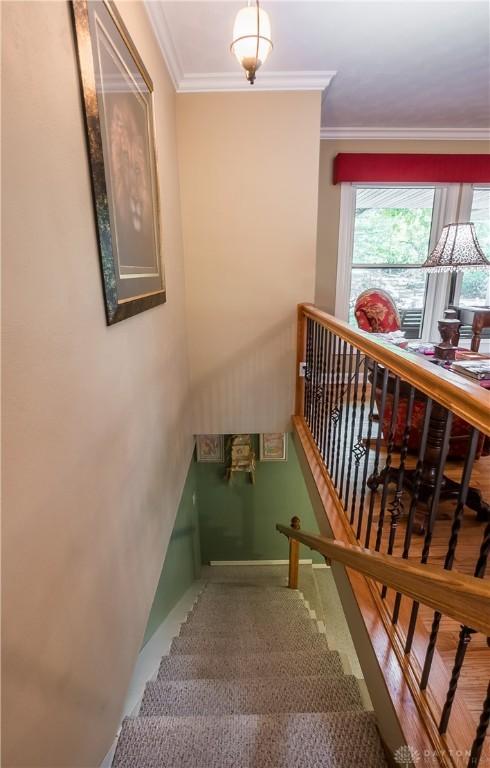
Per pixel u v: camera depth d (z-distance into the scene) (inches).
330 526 72.9
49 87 33.2
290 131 105.9
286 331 121.3
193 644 94.2
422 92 112.7
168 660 84.4
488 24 80.5
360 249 157.3
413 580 32.9
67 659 35.7
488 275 159.2
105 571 45.8
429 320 163.8
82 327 39.9
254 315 119.9
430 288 160.6
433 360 83.9
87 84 40.5
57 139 34.7
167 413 87.9
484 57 93.5
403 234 156.2
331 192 149.3
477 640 50.4
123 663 52.1
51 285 33.4
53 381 33.5
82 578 39.2
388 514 77.5
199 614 117.3
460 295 161.8
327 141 145.3
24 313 29.0
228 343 122.3
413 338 167.0
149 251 70.3
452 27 81.7
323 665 81.4
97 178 43.2
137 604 58.9
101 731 44.3
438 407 77.2
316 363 104.0
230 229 112.8
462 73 101.3
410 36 85.0
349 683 67.4
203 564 175.3
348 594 59.7
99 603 43.8
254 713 61.9
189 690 66.7
